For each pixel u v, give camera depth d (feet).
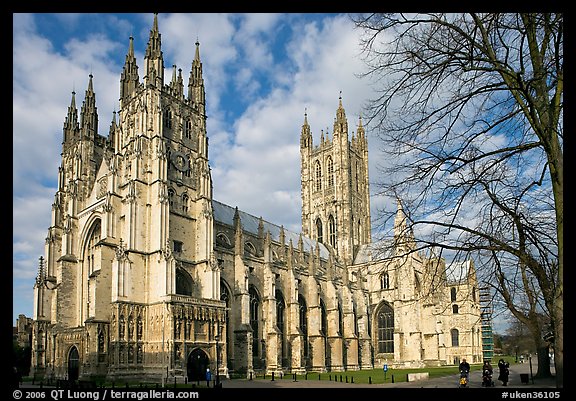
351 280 562.25
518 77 78.38
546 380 241.96
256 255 437.58
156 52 359.25
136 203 325.21
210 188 367.86
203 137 379.96
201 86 391.86
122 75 374.02
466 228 95.35
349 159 635.66
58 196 417.49
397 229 100.83
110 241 325.42
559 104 78.89
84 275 369.91
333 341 478.18
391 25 84.33
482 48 86.79
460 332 566.77
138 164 332.60
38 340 380.58
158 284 311.27
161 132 344.28
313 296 464.24
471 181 91.45
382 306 554.05
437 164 92.32
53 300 377.09
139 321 307.78
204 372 312.29
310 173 651.25
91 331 303.48
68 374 326.65
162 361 290.56
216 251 369.71
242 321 366.63
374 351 548.31
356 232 629.10
